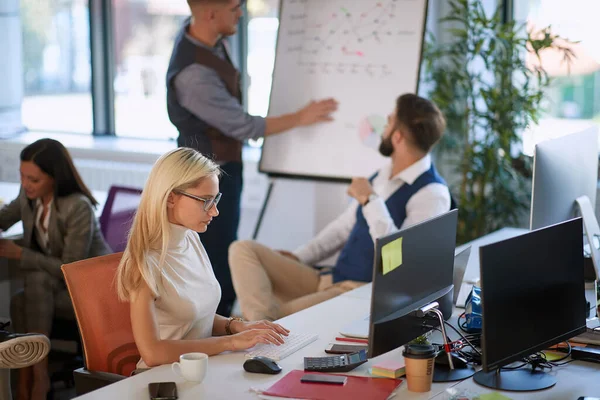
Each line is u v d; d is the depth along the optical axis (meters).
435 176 3.31
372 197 3.26
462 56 4.86
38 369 3.28
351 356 2.19
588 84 4.93
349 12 4.36
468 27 4.61
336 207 5.10
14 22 6.50
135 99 6.35
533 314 2.04
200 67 4.15
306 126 4.43
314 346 2.35
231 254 3.45
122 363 2.36
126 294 2.20
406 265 2.08
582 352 2.22
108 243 3.88
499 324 1.93
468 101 4.87
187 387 2.01
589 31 4.86
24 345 2.42
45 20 6.47
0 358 2.38
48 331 3.40
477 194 4.80
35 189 3.38
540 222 2.83
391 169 3.45
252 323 2.48
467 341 2.24
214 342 2.24
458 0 4.57
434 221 2.21
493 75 4.80
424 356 1.96
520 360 2.12
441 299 2.27
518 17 5.03
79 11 6.35
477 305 2.42
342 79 4.34
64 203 3.40
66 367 3.50
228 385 2.02
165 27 6.13
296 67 4.48
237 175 4.37
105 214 3.91
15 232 3.80
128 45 6.27
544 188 2.82
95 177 5.90
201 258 2.45
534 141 4.98
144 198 2.23
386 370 2.06
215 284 2.46
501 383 2.03
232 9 4.14
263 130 4.29
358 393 1.94
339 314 2.68
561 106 5.02
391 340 2.05
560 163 2.91
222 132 4.25
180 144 4.31
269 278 3.52
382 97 4.24
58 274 3.40
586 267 3.07
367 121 4.27
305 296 3.33
